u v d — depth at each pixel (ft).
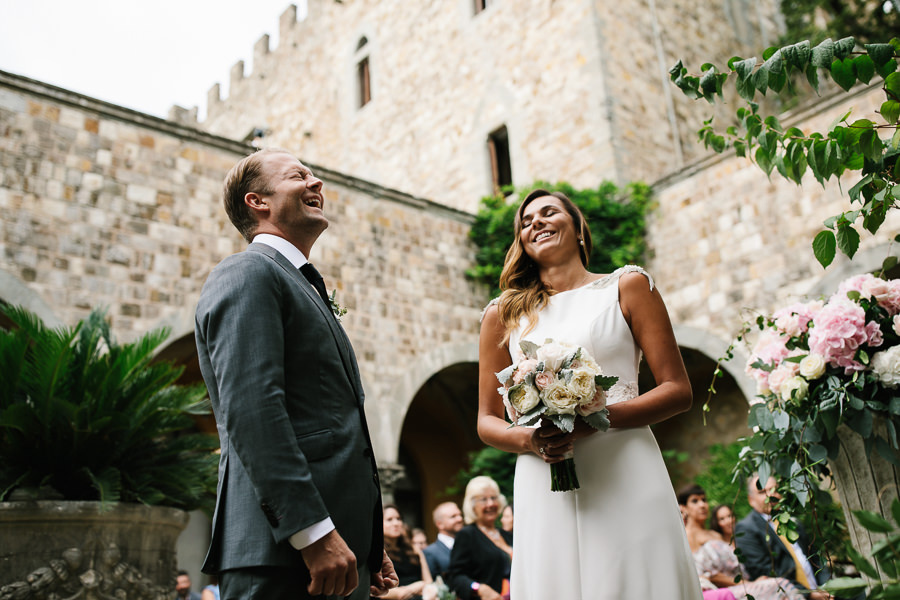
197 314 7.17
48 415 15.90
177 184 30.22
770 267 31.83
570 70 42.55
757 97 47.16
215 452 18.49
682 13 47.50
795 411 10.82
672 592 7.57
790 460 11.00
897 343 10.38
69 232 27.35
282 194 8.14
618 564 7.68
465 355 36.37
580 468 8.09
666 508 7.89
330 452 6.95
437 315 36.14
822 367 10.30
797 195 31.65
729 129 11.02
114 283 27.84
